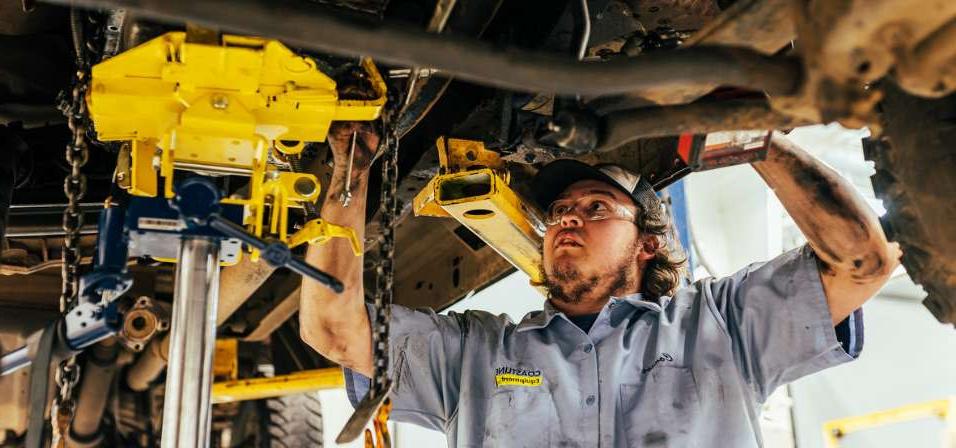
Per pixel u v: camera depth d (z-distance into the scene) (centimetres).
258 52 158
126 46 175
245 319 414
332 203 203
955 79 107
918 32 105
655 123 130
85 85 166
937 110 122
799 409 788
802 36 112
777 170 217
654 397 223
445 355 244
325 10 93
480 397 236
